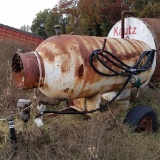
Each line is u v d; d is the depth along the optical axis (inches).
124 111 176.6
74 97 151.0
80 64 142.5
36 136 145.2
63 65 139.1
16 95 215.6
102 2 870.4
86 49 146.0
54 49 140.2
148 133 167.2
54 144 139.9
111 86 162.1
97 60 148.7
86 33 963.3
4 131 151.3
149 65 173.6
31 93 224.5
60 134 149.4
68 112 156.6
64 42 142.7
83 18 948.6
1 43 432.5
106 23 879.1
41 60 138.2
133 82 170.2
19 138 142.4
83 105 167.6
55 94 144.1
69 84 142.3
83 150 126.8
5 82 234.8
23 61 134.5
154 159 131.1
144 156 133.3
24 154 132.0
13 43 470.6
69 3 965.8
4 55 328.5
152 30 210.2
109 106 174.4
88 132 137.3
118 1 833.5
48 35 1289.4
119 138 143.9
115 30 234.7
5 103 202.2
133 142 146.6
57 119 170.6
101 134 134.0
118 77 160.4
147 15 761.6
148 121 169.6
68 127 154.9
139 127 164.1
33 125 156.3
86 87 149.3
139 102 207.6
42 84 140.0
